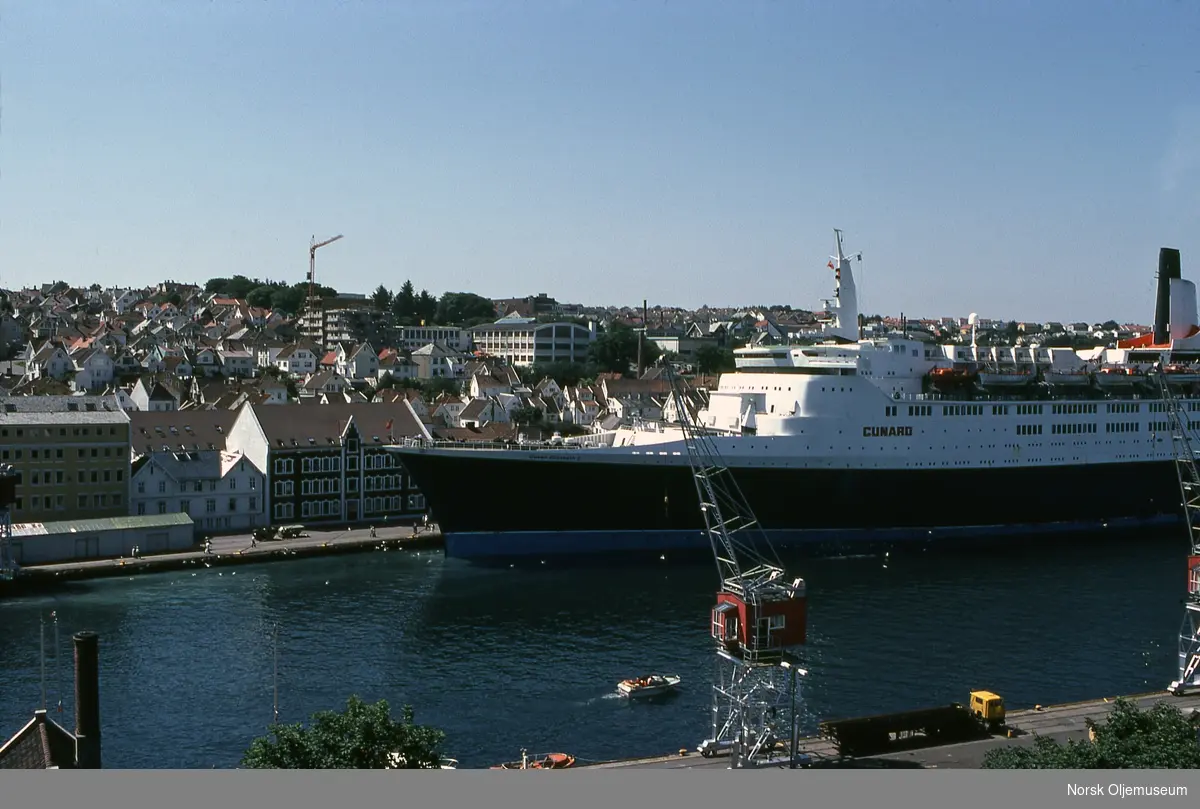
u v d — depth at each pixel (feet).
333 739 164.35
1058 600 333.21
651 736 229.86
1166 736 163.94
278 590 350.23
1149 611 320.70
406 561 395.14
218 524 437.58
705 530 398.21
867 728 209.15
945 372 422.00
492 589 349.82
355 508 467.52
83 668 180.14
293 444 452.76
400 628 306.76
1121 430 448.24
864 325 507.30
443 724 236.63
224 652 285.02
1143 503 454.40
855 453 404.77
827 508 404.57
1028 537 431.84
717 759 210.18
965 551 404.77
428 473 386.11
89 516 413.18
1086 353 542.98
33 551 378.12
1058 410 436.76
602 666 273.54
